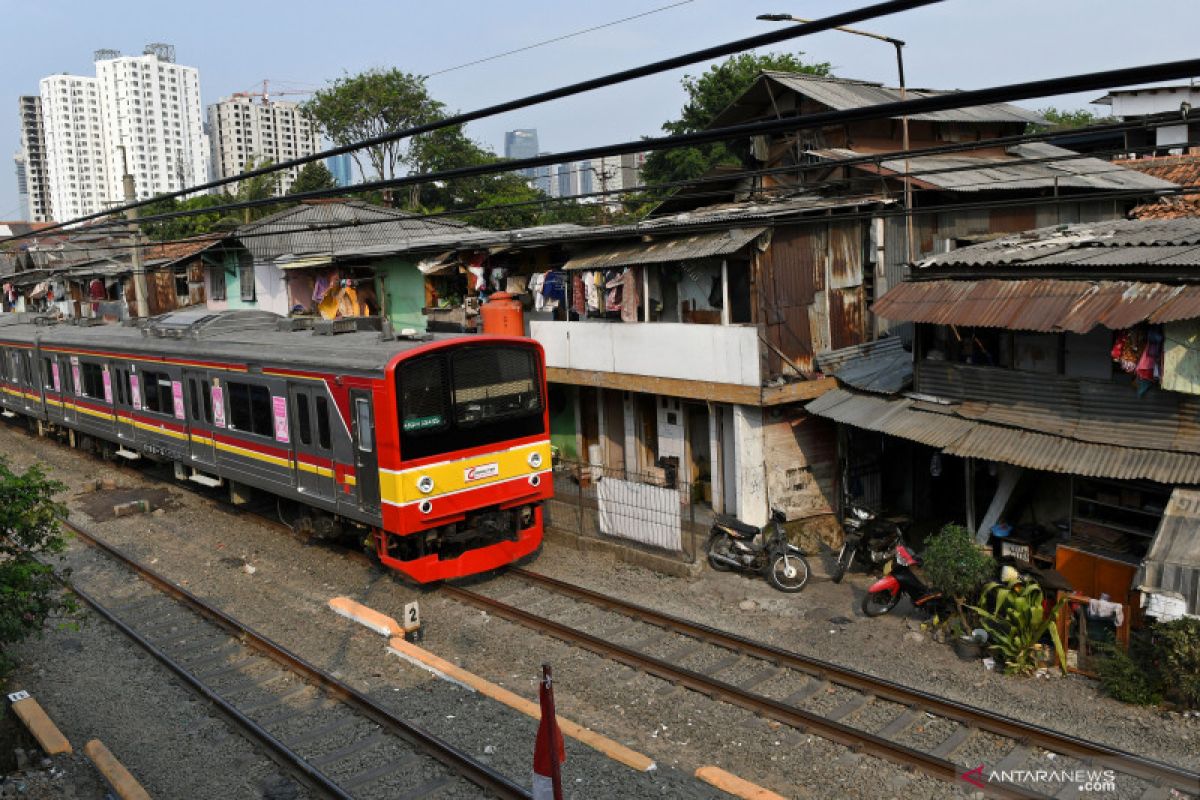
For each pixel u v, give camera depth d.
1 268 45.84
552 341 17.38
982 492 12.79
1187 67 3.62
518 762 8.12
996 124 21.47
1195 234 10.89
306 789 7.92
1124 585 10.04
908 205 14.77
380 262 22.61
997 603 9.74
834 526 14.95
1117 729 8.26
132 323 21.23
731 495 15.51
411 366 11.76
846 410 13.11
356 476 12.52
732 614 11.56
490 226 34.91
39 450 24.14
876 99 19.02
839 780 7.73
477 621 11.65
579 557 14.12
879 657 10.09
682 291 15.71
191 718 9.30
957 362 12.09
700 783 7.71
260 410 14.66
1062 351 10.80
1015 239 12.99
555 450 19.72
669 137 5.41
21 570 8.84
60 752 8.49
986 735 8.29
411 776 8.02
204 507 17.55
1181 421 9.53
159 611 12.38
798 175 19.02
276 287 25.89
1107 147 25.81
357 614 11.62
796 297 14.69
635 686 9.68
